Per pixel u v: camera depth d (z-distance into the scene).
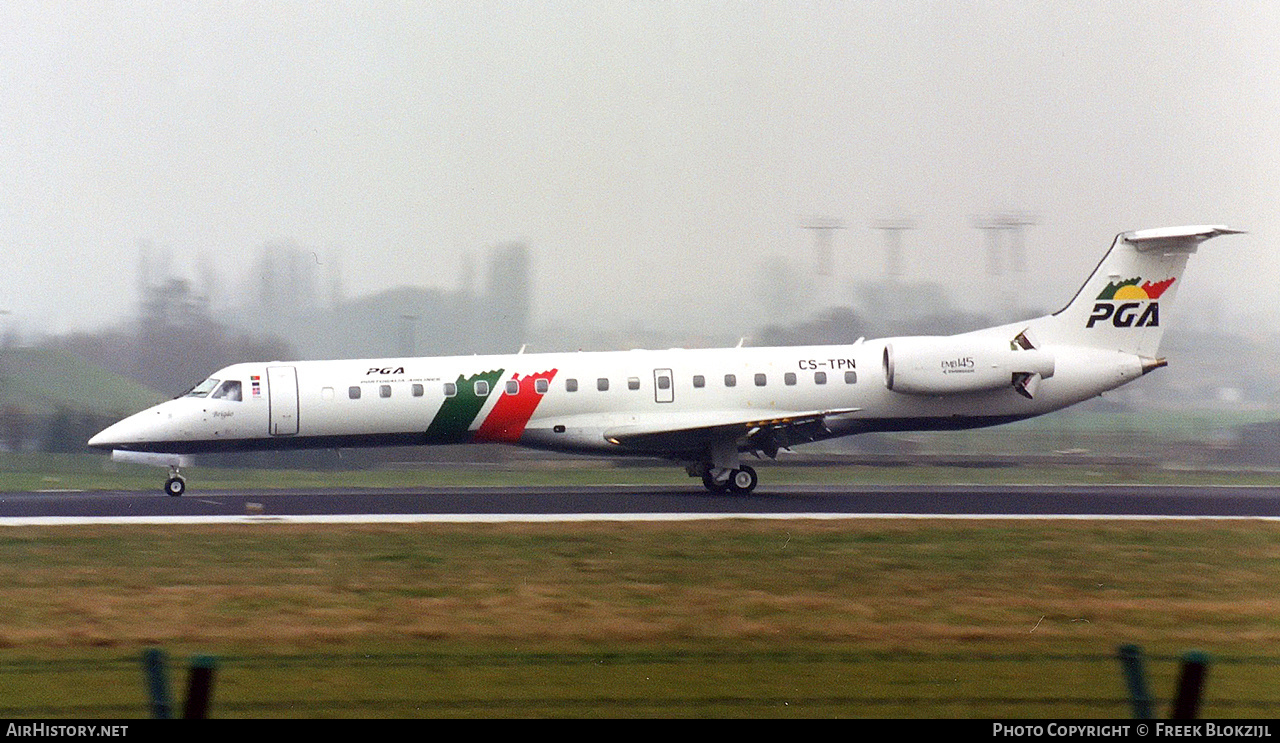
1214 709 51.66
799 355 141.38
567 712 51.31
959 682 56.44
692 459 141.25
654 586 84.69
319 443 135.50
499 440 136.88
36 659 63.44
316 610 77.06
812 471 188.00
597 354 139.38
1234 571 92.19
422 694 53.78
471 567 91.31
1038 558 96.12
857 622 73.94
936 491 146.88
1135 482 178.50
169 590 83.31
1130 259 143.62
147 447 131.88
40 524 111.25
